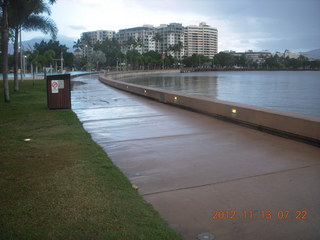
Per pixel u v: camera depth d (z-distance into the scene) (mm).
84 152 7254
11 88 29297
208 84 77500
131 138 8977
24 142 8273
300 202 4680
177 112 13820
